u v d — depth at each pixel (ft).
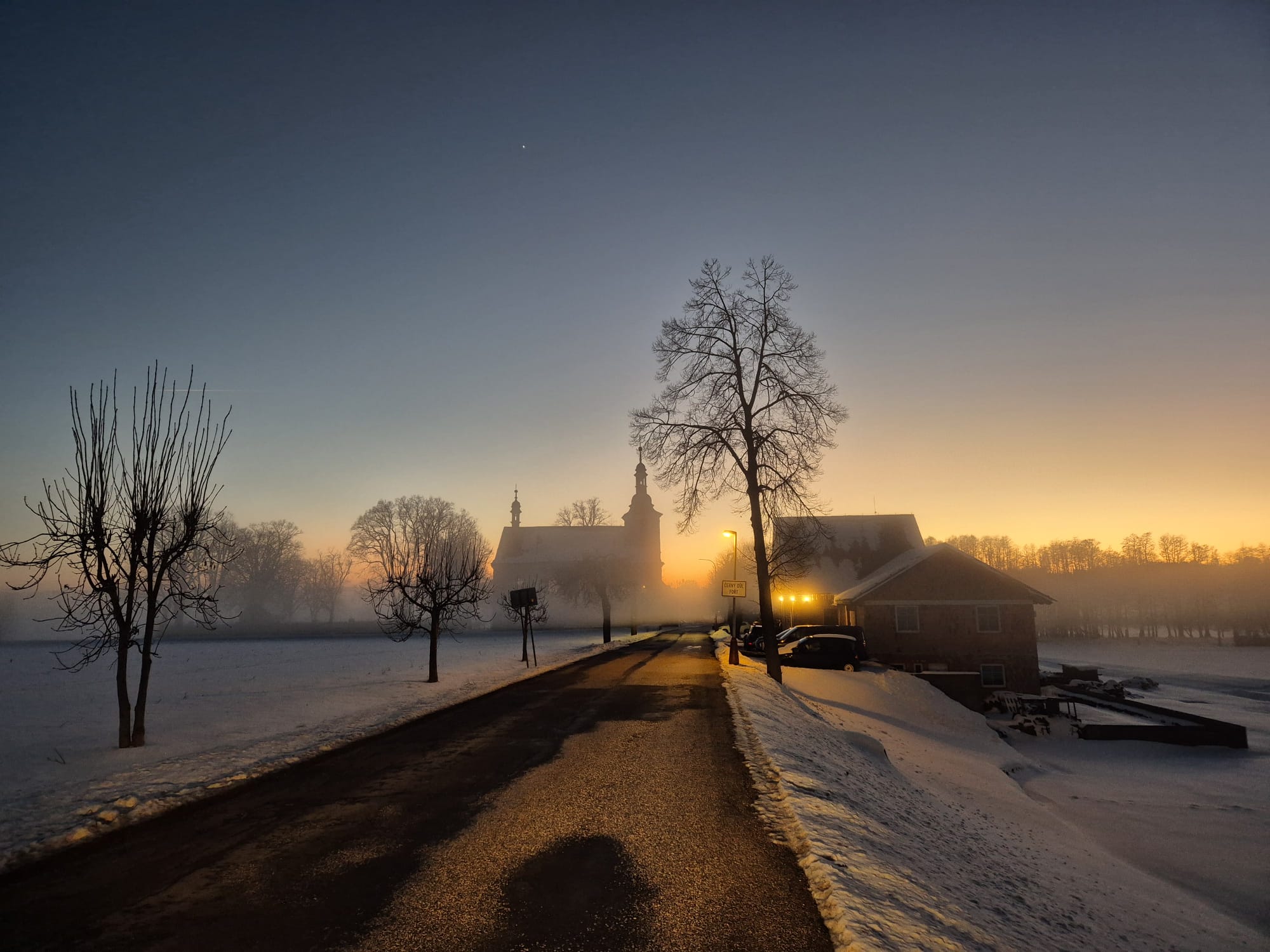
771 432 82.02
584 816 25.99
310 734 44.32
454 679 82.84
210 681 93.04
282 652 175.32
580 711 52.85
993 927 21.62
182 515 46.62
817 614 169.68
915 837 29.78
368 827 24.86
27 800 28.91
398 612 102.27
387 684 77.41
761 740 39.96
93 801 28.43
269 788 30.68
